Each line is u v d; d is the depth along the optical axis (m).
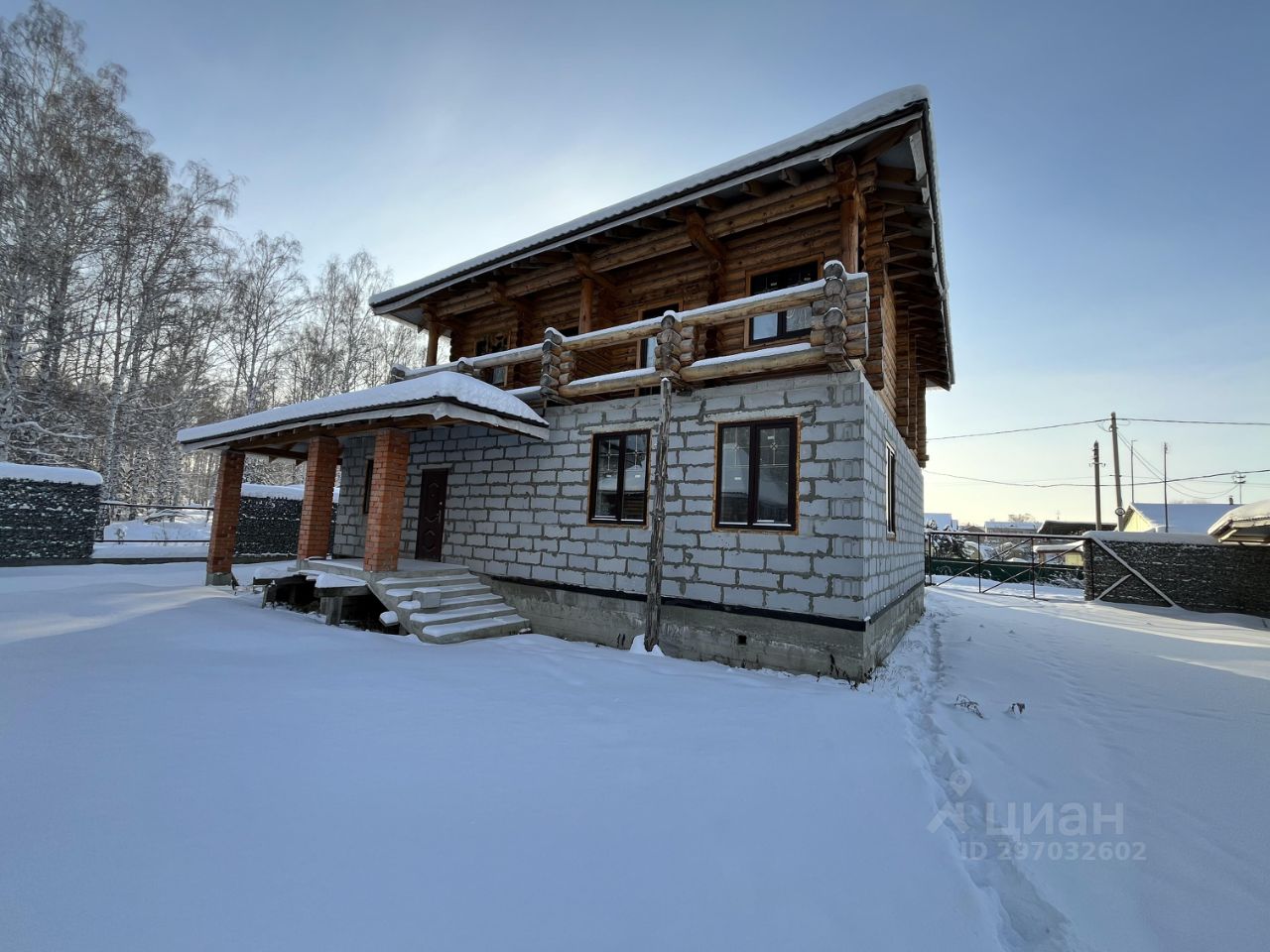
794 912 2.15
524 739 3.77
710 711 4.59
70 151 17.20
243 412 23.67
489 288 11.29
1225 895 2.62
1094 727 4.98
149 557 15.18
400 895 2.07
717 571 7.26
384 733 3.74
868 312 7.29
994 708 5.40
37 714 3.67
